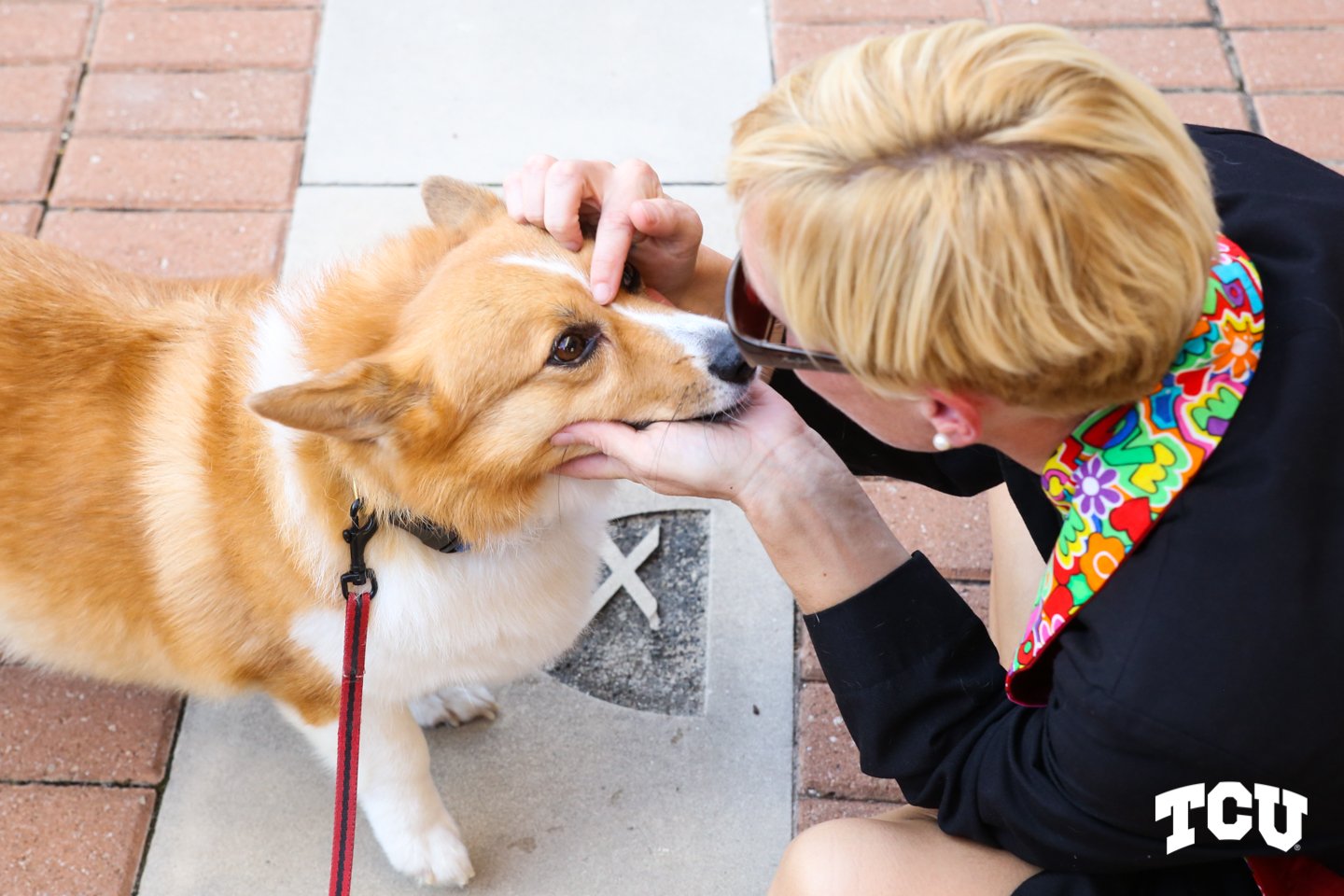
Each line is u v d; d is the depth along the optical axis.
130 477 2.04
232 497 1.97
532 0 3.79
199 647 2.15
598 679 2.66
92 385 2.06
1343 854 1.46
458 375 1.82
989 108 1.18
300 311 2.04
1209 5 3.71
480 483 1.92
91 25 3.69
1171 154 1.18
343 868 1.94
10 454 2.05
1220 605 1.31
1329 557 1.29
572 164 1.93
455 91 3.57
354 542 1.92
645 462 1.83
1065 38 1.23
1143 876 1.63
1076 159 1.15
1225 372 1.34
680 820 2.45
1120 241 1.15
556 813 2.46
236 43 3.67
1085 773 1.43
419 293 1.94
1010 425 1.44
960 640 1.75
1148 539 1.37
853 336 1.31
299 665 2.12
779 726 2.56
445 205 2.19
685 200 3.34
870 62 1.28
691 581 2.79
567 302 1.88
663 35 3.69
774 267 1.36
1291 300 1.41
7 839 2.39
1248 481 1.31
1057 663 1.47
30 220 3.27
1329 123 3.43
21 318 2.08
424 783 2.29
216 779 2.50
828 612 1.75
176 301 2.21
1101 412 1.39
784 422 1.81
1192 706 1.32
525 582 2.14
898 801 2.46
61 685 2.61
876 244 1.22
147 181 3.36
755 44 3.67
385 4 3.78
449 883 2.34
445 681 2.22
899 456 2.21
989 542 2.81
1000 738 1.64
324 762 2.35
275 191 3.35
